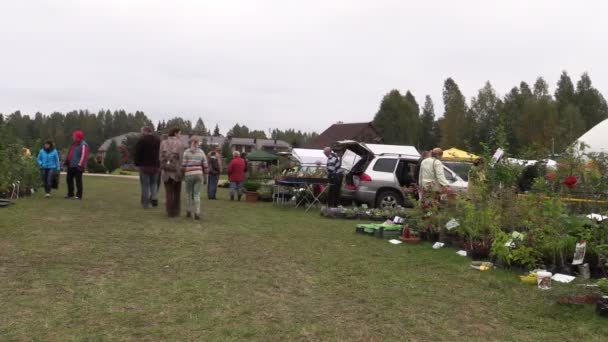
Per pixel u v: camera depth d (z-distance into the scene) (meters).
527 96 67.56
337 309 4.74
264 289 5.33
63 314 4.28
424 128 82.00
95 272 5.71
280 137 130.62
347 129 58.53
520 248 6.48
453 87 72.19
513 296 5.33
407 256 7.39
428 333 4.16
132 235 8.13
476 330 4.27
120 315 4.31
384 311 4.72
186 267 6.15
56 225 8.80
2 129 15.20
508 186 8.58
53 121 120.56
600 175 8.73
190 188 10.79
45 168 14.26
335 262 6.80
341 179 14.01
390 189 14.10
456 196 8.75
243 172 16.92
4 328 3.90
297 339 3.93
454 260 7.14
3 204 11.12
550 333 4.23
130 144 66.62
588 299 5.00
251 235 8.77
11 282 5.16
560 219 6.70
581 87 70.44
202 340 3.82
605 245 5.89
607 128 17.14
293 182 14.30
